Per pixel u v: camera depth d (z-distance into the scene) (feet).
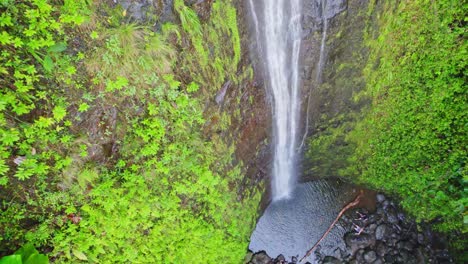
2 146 11.29
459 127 18.17
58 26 11.52
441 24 16.10
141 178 15.19
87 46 12.63
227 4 15.99
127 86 13.98
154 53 13.93
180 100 15.52
